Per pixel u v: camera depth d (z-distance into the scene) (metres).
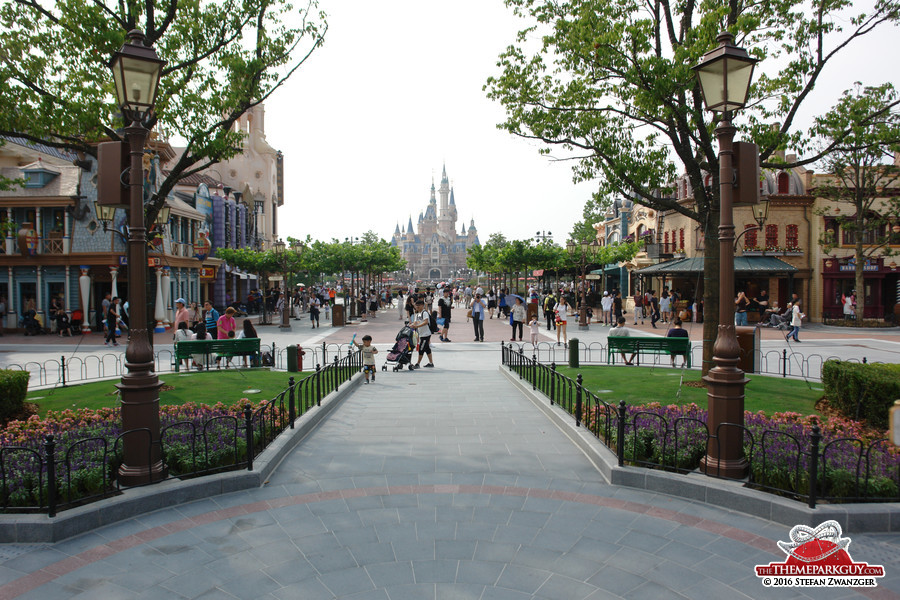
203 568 4.79
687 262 32.62
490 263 49.62
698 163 12.31
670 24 12.12
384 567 4.79
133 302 6.39
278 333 29.14
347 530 5.51
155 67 6.29
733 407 6.40
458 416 10.52
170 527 5.59
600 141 12.21
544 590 4.42
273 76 12.62
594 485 6.75
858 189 29.30
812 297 34.22
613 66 10.91
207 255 36.84
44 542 5.25
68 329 27.53
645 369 15.23
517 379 13.95
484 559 4.93
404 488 6.66
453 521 5.72
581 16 11.23
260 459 7.16
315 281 75.00
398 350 17.22
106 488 5.99
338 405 11.60
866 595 4.37
